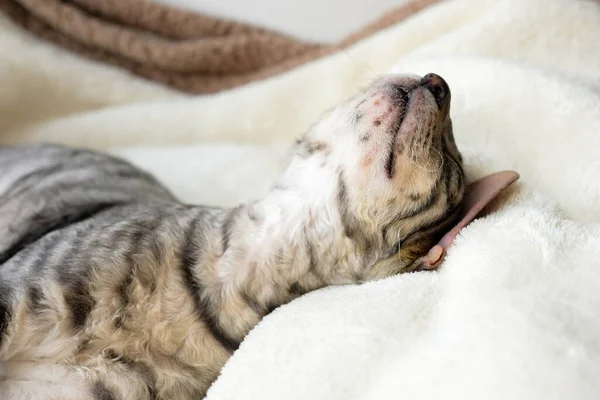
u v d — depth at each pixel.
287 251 0.50
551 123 0.56
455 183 0.51
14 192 0.60
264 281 0.50
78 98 0.75
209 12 0.77
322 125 0.52
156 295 0.49
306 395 0.43
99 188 0.60
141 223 0.52
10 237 0.57
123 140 0.73
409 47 0.69
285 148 0.71
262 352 0.46
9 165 0.63
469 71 0.59
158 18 0.76
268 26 0.77
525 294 0.42
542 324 0.40
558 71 0.60
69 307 0.48
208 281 0.50
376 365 0.43
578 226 0.47
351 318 0.45
